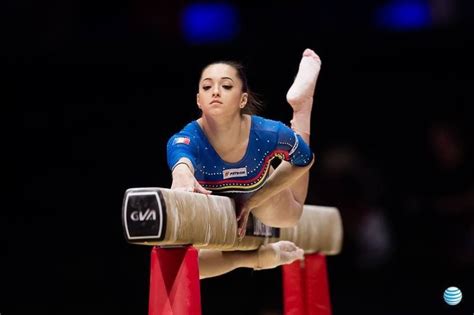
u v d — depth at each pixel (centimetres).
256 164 1232
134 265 2850
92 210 2916
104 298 2708
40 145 2923
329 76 2823
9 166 2919
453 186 2525
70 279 2803
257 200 1241
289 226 1373
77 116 2898
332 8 2898
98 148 2919
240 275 2706
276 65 2738
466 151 2520
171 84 2841
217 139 1212
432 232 2562
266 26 2889
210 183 1243
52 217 2919
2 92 2847
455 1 2828
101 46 2789
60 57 2784
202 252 1349
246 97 1224
